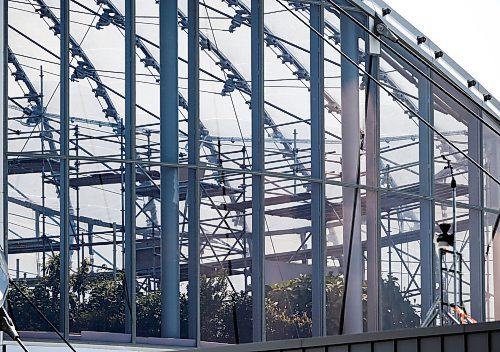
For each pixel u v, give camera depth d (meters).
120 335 42.38
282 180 45.47
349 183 46.94
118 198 42.78
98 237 42.41
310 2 46.75
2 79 41.56
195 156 44.00
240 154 44.81
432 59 50.16
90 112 42.69
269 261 45.03
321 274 45.94
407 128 49.09
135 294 42.69
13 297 41.22
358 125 47.44
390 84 48.84
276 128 45.53
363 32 48.03
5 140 41.59
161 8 44.12
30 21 42.34
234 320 44.16
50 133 42.12
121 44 43.34
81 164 42.41
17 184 41.66
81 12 42.94
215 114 44.56
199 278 43.75
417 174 49.28
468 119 51.84
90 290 42.12
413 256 48.78
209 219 44.12
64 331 41.59
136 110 43.28
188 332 43.56
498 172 52.62
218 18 45.03
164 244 43.38
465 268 51.38
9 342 40.72
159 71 43.81
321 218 46.03
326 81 46.78
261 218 44.88
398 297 48.06
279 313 45.03
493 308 52.31
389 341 23.16
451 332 22.44
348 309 46.59
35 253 41.66
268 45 45.78
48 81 42.31
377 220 47.62
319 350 23.89
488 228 52.25
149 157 43.38
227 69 44.97
